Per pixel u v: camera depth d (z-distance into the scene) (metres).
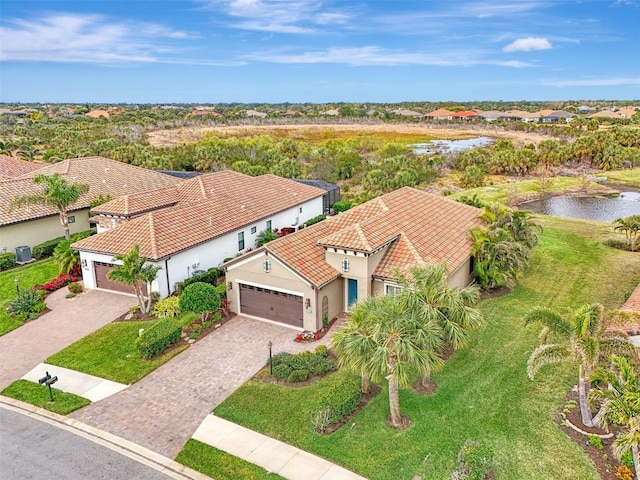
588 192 61.69
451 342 16.53
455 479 13.17
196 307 22.59
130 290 27.62
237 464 14.38
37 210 35.69
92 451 15.14
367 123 155.38
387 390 17.78
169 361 20.44
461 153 78.31
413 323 15.34
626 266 31.28
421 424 15.87
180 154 73.19
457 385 18.08
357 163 69.25
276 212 37.22
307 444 15.10
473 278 28.56
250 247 34.72
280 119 155.50
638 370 14.52
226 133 115.19
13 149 82.00
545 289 27.67
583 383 15.92
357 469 14.02
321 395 17.47
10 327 24.08
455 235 28.08
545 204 55.94
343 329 16.16
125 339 22.31
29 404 17.84
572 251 34.59
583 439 14.92
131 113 164.50
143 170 47.56
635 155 77.38
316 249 24.59
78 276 30.36
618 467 13.59
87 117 149.62
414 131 134.00
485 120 163.62
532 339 21.59
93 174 43.59
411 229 26.33
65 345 22.25
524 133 129.25
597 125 113.81
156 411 17.12
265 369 19.45
